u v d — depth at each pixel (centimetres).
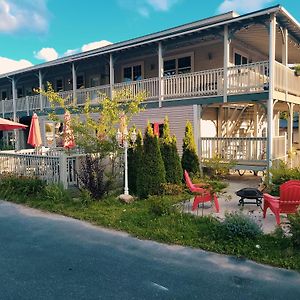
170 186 933
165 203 782
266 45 1706
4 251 578
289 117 1496
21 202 940
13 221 765
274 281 457
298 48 1675
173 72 1731
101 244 609
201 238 617
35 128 1270
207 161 1274
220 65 1552
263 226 695
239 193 847
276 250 549
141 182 947
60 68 2116
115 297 417
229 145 1309
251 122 1802
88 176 920
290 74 1420
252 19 1191
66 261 532
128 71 1945
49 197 915
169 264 518
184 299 411
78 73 2266
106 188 935
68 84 2378
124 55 1756
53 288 442
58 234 668
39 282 460
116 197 934
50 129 2072
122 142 1016
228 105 1595
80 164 1000
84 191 901
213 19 1446
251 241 582
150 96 1559
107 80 2070
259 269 495
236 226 597
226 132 1692
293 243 551
